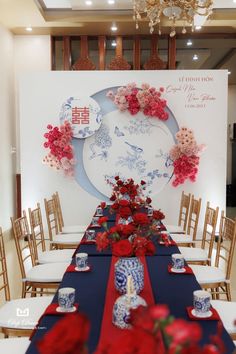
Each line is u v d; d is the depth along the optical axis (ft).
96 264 8.70
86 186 21.02
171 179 20.77
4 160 21.07
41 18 20.21
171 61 23.27
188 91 20.63
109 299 6.63
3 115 20.97
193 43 25.05
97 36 23.12
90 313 6.06
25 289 10.23
